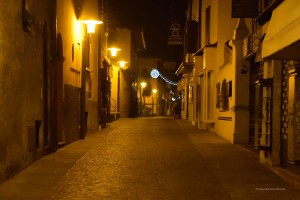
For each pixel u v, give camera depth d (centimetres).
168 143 1638
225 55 1914
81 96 1714
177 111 4319
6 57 885
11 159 924
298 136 1055
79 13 1692
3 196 775
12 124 929
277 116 1090
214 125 2131
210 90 2200
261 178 971
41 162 1129
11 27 915
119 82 3497
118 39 3875
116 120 3266
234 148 1485
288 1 833
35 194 795
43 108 1218
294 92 1034
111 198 781
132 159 1227
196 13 2827
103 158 1235
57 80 1402
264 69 1180
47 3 1241
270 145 1092
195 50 2750
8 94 901
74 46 1648
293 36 744
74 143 1580
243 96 1620
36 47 1128
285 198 796
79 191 829
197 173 1028
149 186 884
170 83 6781
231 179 959
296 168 1042
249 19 1817
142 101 5891
